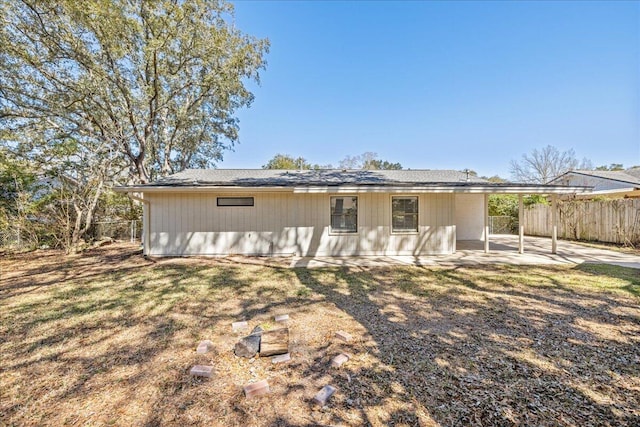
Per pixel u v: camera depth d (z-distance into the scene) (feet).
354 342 10.72
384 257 29.71
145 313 13.94
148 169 57.16
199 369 8.69
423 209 30.94
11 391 7.86
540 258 27.35
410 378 8.39
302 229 30.96
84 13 32.45
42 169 40.78
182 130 57.52
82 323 12.71
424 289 17.81
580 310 13.74
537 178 106.11
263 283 19.60
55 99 38.88
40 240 35.83
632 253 29.25
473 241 41.78
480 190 27.58
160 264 26.43
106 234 44.62
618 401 7.30
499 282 19.10
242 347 9.71
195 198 30.81
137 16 37.01
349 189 26.71
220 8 41.29
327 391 7.70
